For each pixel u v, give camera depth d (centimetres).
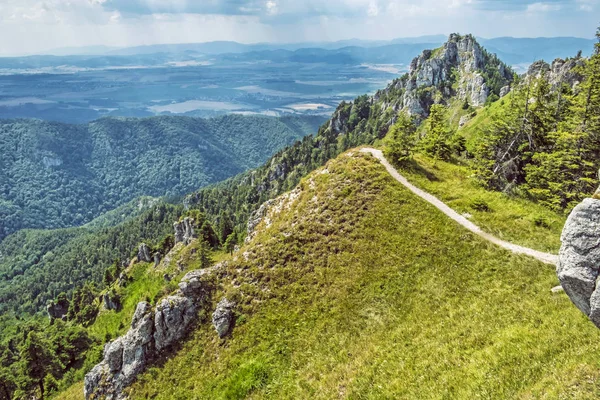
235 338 3816
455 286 3550
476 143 8144
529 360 2328
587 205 1931
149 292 9612
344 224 4625
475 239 4078
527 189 5775
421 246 4131
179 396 3538
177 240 11862
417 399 2464
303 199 5319
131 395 3788
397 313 3475
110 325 9300
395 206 4728
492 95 17312
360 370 2969
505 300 3150
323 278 4084
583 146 5703
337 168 5609
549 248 3775
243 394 3275
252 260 4512
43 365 6631
